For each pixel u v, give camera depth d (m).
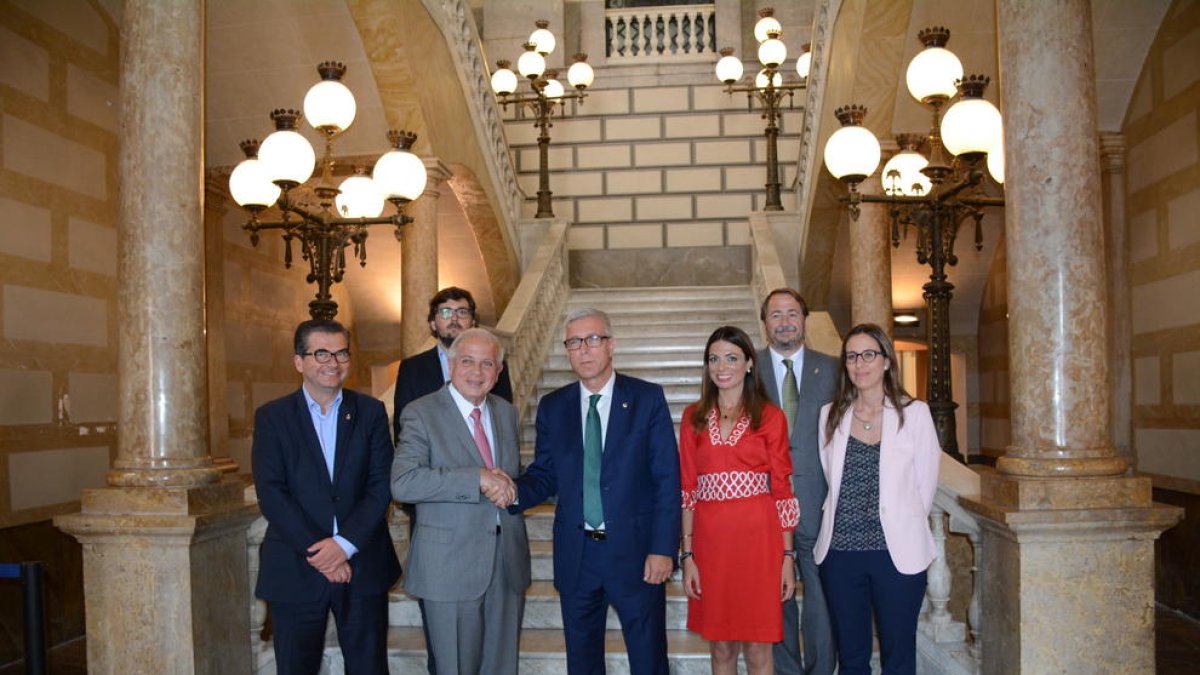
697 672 4.33
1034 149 3.59
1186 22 6.12
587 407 3.53
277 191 5.95
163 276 3.87
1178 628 5.98
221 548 3.91
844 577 3.42
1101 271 3.55
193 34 4.01
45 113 6.06
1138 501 3.40
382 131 7.82
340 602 3.44
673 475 3.39
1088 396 3.50
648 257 12.35
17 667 5.35
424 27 7.73
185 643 3.64
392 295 11.67
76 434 6.25
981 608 3.79
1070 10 3.58
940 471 4.15
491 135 10.07
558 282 9.84
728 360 3.43
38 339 5.92
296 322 10.40
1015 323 3.66
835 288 11.36
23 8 5.86
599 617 3.48
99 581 3.70
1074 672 3.35
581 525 3.42
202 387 3.98
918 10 6.51
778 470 3.41
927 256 6.03
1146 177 6.75
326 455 3.52
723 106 12.48
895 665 3.35
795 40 12.62
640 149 12.48
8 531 5.63
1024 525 3.33
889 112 7.36
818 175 8.85
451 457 3.37
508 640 3.46
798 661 3.94
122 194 3.92
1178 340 6.34
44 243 6.01
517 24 12.93
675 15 12.92
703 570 3.44
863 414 3.51
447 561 3.33
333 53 7.07
